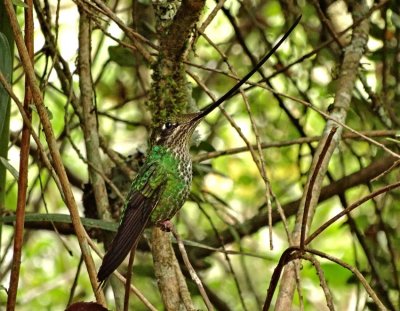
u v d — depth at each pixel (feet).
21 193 20.31
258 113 43.83
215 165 48.01
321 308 43.91
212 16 25.16
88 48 30.35
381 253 36.96
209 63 43.06
